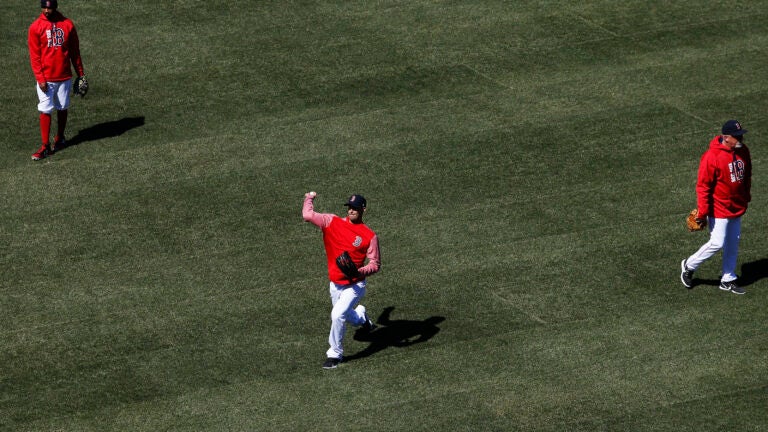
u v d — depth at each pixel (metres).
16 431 41.56
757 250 54.06
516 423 42.22
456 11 80.44
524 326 48.25
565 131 65.50
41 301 49.91
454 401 43.47
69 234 55.22
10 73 71.25
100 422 42.16
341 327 44.72
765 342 47.03
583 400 43.53
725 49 75.69
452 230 55.75
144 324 48.31
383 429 41.84
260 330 47.91
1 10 79.38
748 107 68.31
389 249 54.16
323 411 42.88
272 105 68.19
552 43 76.12
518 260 53.22
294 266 52.72
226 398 43.56
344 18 79.12
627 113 67.44
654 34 77.56
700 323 48.41
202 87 70.06
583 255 53.59
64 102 62.09
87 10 79.56
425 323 48.50
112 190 59.22
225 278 51.69
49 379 44.72
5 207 57.50
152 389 44.09
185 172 61.00
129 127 65.69
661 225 56.12
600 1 82.12
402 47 75.19
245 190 59.31
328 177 60.59
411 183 60.12
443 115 67.19
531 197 58.81
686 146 63.88
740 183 48.31
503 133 65.25
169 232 55.44
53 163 61.84
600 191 59.34
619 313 49.16
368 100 68.81
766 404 43.22
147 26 77.50
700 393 43.91
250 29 77.25
